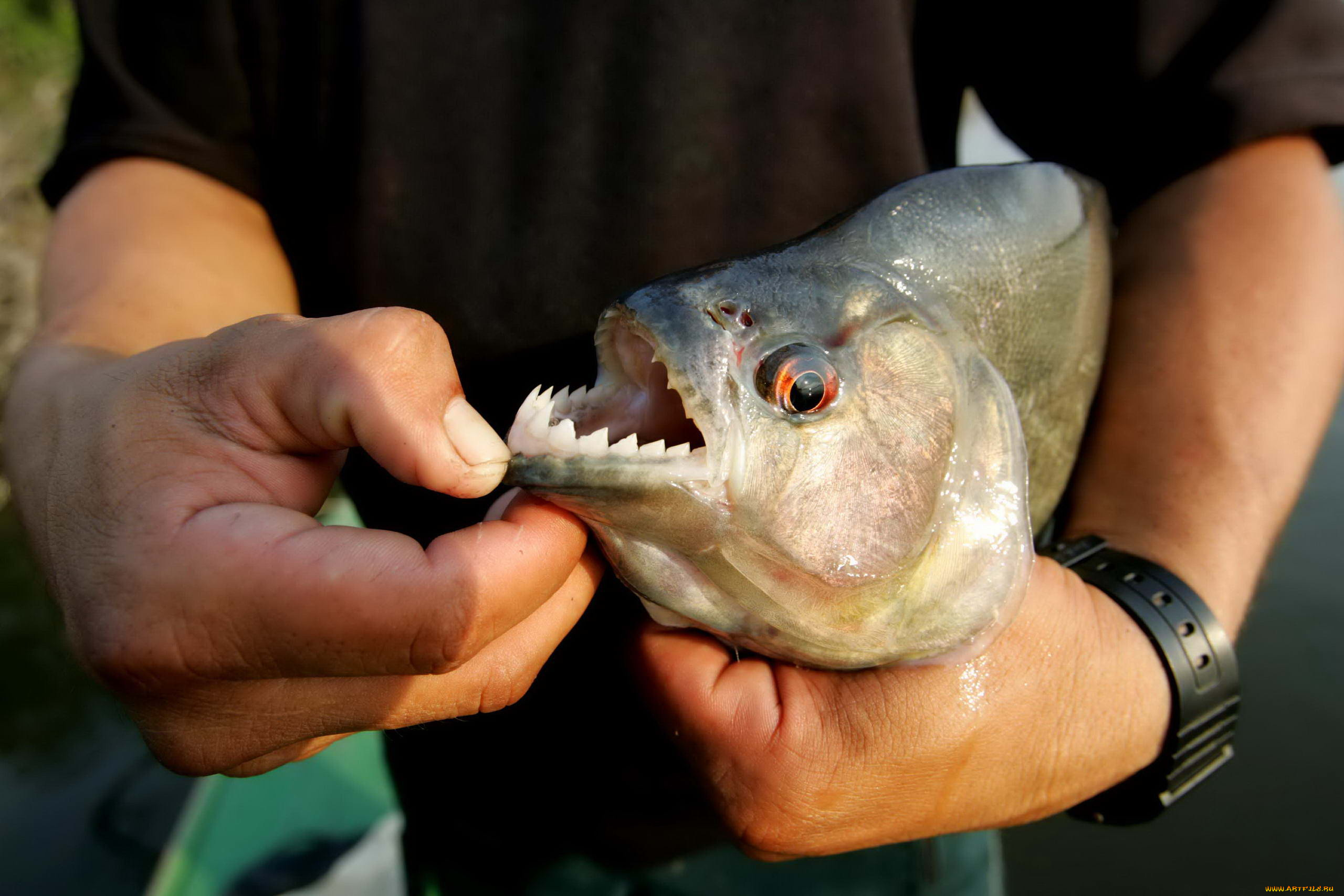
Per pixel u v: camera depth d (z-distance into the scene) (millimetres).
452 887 366
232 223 313
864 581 250
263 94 311
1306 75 297
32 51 1457
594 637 301
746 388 243
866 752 243
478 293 297
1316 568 735
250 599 188
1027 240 287
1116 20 309
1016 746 247
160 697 198
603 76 292
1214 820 561
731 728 248
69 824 643
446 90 293
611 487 222
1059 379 298
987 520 262
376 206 296
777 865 377
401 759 354
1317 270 291
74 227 301
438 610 191
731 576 246
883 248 269
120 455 197
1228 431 280
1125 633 254
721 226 298
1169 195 316
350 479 317
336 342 193
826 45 292
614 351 252
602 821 339
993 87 344
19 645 835
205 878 513
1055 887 535
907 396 258
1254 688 638
